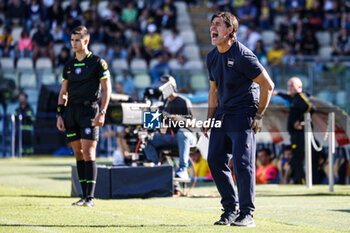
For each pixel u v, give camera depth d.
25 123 61.19
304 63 61.00
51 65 74.56
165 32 82.00
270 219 19.86
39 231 16.86
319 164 36.94
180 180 28.20
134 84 61.09
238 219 17.98
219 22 17.97
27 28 81.31
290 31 79.88
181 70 61.00
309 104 35.50
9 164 51.28
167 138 28.59
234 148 18.00
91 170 23.31
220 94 18.48
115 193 26.34
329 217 20.55
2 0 84.50
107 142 59.88
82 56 23.33
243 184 17.88
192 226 17.94
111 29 79.44
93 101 23.31
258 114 18.11
